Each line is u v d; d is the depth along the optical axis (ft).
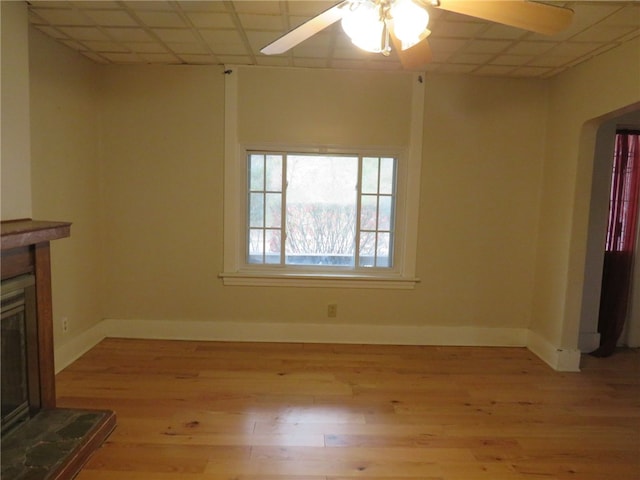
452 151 11.62
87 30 8.74
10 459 6.24
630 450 7.44
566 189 10.58
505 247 11.96
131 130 11.39
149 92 11.28
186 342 11.87
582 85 9.95
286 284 11.93
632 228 11.99
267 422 8.02
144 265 11.84
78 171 10.44
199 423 7.92
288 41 6.02
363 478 6.57
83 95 10.57
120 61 10.94
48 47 9.15
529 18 5.20
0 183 6.88
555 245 11.03
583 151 10.12
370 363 10.83
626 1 6.83
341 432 7.77
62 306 9.98
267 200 11.97
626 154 11.91
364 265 12.26
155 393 8.99
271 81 11.28
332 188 11.99
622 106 8.63
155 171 11.53
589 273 12.00
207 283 11.91
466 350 11.87
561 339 10.69
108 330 11.99
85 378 9.57
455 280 12.04
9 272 6.51
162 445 7.23
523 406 8.87
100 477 6.44
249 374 10.01
